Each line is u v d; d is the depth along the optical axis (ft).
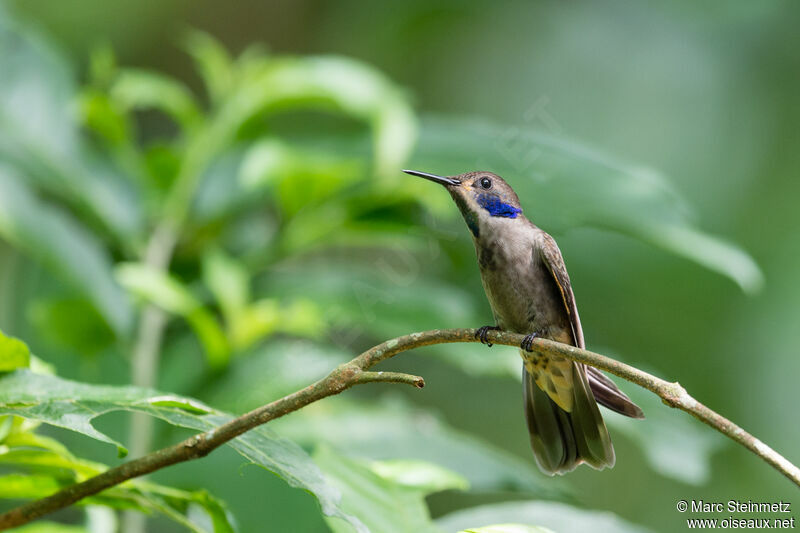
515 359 23.82
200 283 29.76
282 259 28.91
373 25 50.98
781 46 45.91
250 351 25.86
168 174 31.45
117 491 15.71
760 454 13.07
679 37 47.24
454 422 42.73
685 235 24.45
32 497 16.12
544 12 49.80
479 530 14.19
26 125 28.07
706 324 40.98
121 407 13.92
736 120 44.96
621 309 40.98
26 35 29.25
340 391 13.79
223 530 16.26
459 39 50.47
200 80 50.34
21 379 14.47
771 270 41.39
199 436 13.76
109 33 48.98
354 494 17.26
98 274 25.49
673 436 24.91
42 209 25.50
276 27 51.52
